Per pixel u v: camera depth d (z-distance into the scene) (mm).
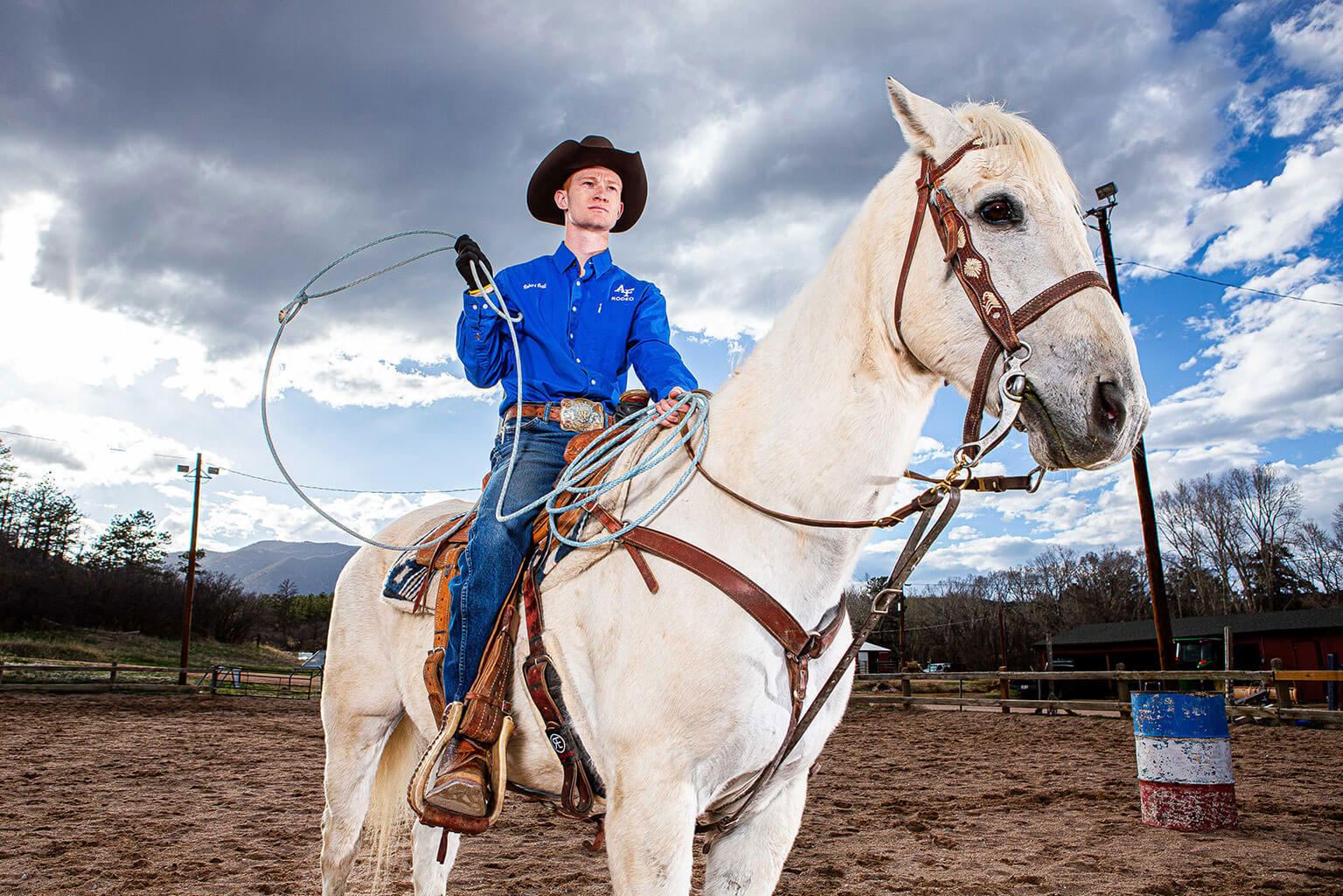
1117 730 12570
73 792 7605
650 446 2252
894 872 4820
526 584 2184
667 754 1797
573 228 2760
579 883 4617
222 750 11117
